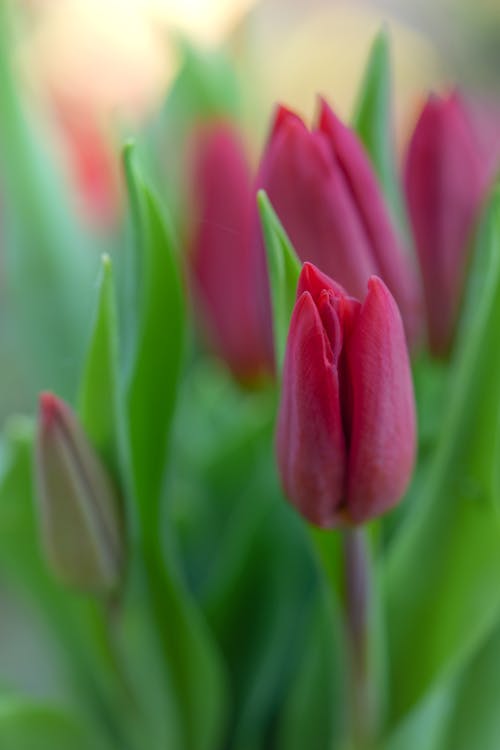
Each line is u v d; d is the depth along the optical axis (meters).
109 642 0.54
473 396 0.50
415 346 0.51
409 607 0.52
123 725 0.57
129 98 0.83
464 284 0.52
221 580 0.57
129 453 0.51
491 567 0.50
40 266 0.59
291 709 0.56
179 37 0.60
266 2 1.08
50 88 0.69
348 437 0.46
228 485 0.58
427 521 0.51
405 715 0.52
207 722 0.56
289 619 0.57
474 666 0.54
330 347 0.45
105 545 0.50
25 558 0.55
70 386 0.59
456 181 0.52
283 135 0.48
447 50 1.13
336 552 0.49
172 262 0.50
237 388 0.56
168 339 0.50
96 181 0.64
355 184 0.49
